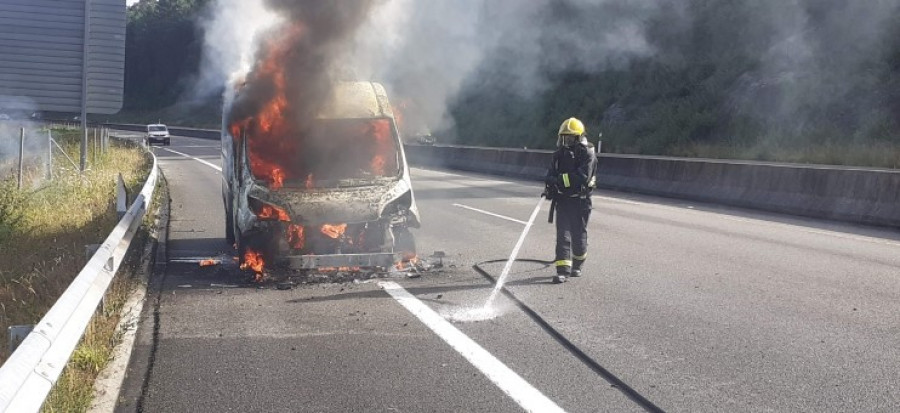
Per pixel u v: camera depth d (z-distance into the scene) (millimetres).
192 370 5703
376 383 5379
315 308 7570
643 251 11039
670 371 5594
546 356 5984
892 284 8688
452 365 5766
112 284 7820
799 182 17047
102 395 5047
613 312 7355
